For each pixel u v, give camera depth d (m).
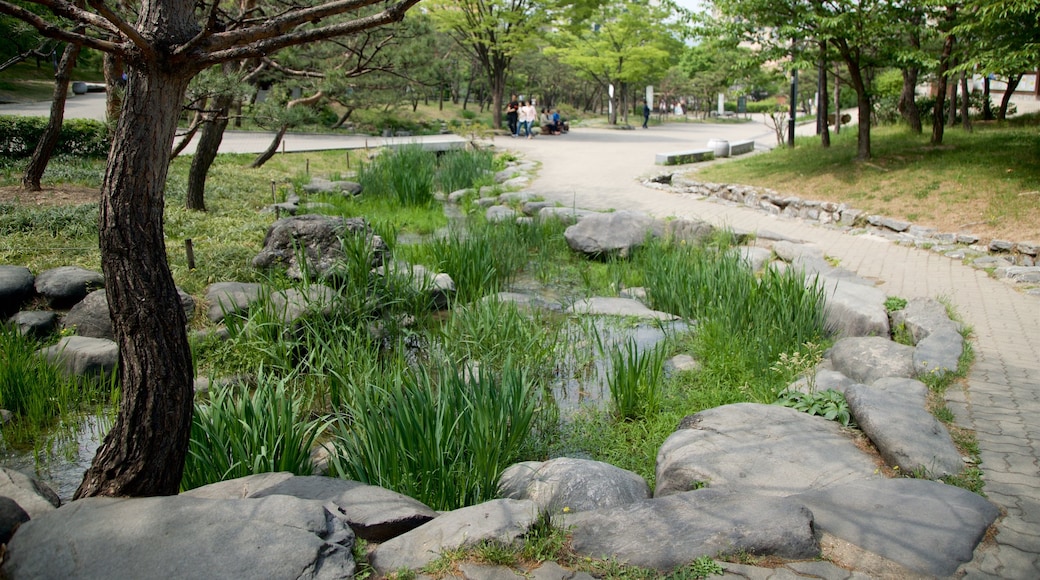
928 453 4.62
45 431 6.26
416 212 14.98
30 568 3.05
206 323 8.09
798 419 5.33
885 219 12.34
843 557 3.56
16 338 7.04
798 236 12.46
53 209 10.59
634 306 9.41
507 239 11.73
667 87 54.72
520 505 3.80
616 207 15.15
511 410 5.63
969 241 11.10
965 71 14.79
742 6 15.50
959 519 3.88
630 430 6.16
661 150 25.31
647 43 39.66
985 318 8.04
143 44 3.52
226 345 7.53
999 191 12.28
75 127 15.31
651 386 6.49
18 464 5.75
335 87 14.92
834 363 6.87
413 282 9.42
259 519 3.41
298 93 26.52
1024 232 10.78
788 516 3.73
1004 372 6.38
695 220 12.44
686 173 18.58
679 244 11.45
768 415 5.36
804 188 14.80
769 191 14.93
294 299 8.40
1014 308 8.42
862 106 15.47
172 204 12.75
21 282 8.19
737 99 61.41
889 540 3.69
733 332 7.75
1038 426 5.27
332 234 9.73
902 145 16.44
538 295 10.20
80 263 9.09
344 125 30.83
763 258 10.62
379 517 3.78
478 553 3.44
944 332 7.12
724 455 4.77
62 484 5.46
